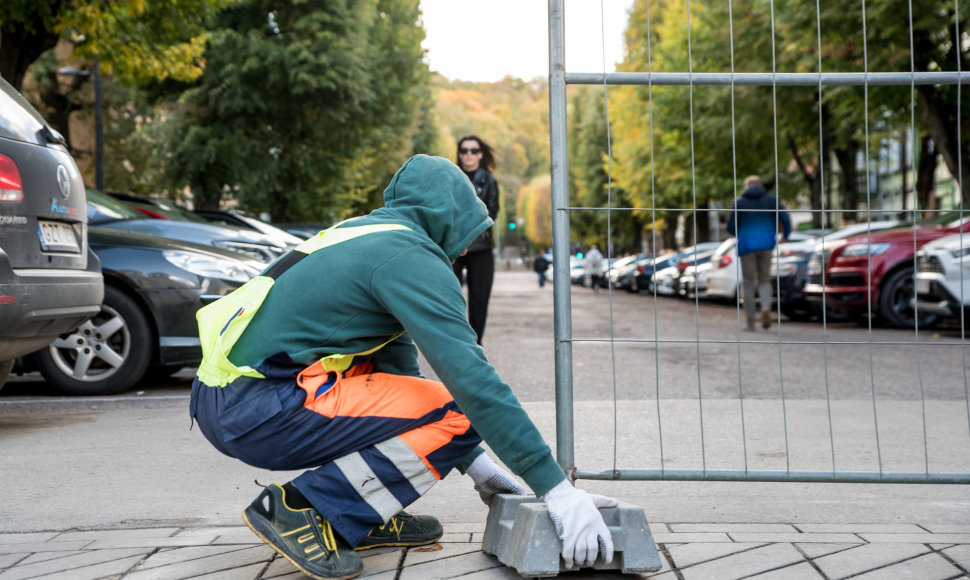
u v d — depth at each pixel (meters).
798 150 22.44
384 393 2.30
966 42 12.36
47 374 5.87
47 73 21.61
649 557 2.22
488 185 6.72
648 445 4.10
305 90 22.86
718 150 21.41
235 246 7.91
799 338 9.91
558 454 2.66
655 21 23.62
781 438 4.25
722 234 29.00
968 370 7.03
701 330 11.43
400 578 2.25
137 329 5.88
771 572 2.26
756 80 2.70
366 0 24.88
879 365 7.48
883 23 12.35
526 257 118.38
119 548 2.58
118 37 13.12
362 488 2.26
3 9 10.98
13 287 4.10
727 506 3.05
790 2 13.45
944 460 3.74
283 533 2.22
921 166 19.34
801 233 13.62
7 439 4.43
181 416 5.10
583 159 50.31
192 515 3.02
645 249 48.81
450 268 2.29
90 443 4.31
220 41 21.64
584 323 12.91
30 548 2.62
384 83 28.86
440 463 2.33
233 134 22.91
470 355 2.17
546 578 2.23
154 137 24.86
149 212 9.09
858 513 2.95
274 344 2.26
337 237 2.32
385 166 34.78
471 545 2.55
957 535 2.58
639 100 24.53
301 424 2.23
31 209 4.28
